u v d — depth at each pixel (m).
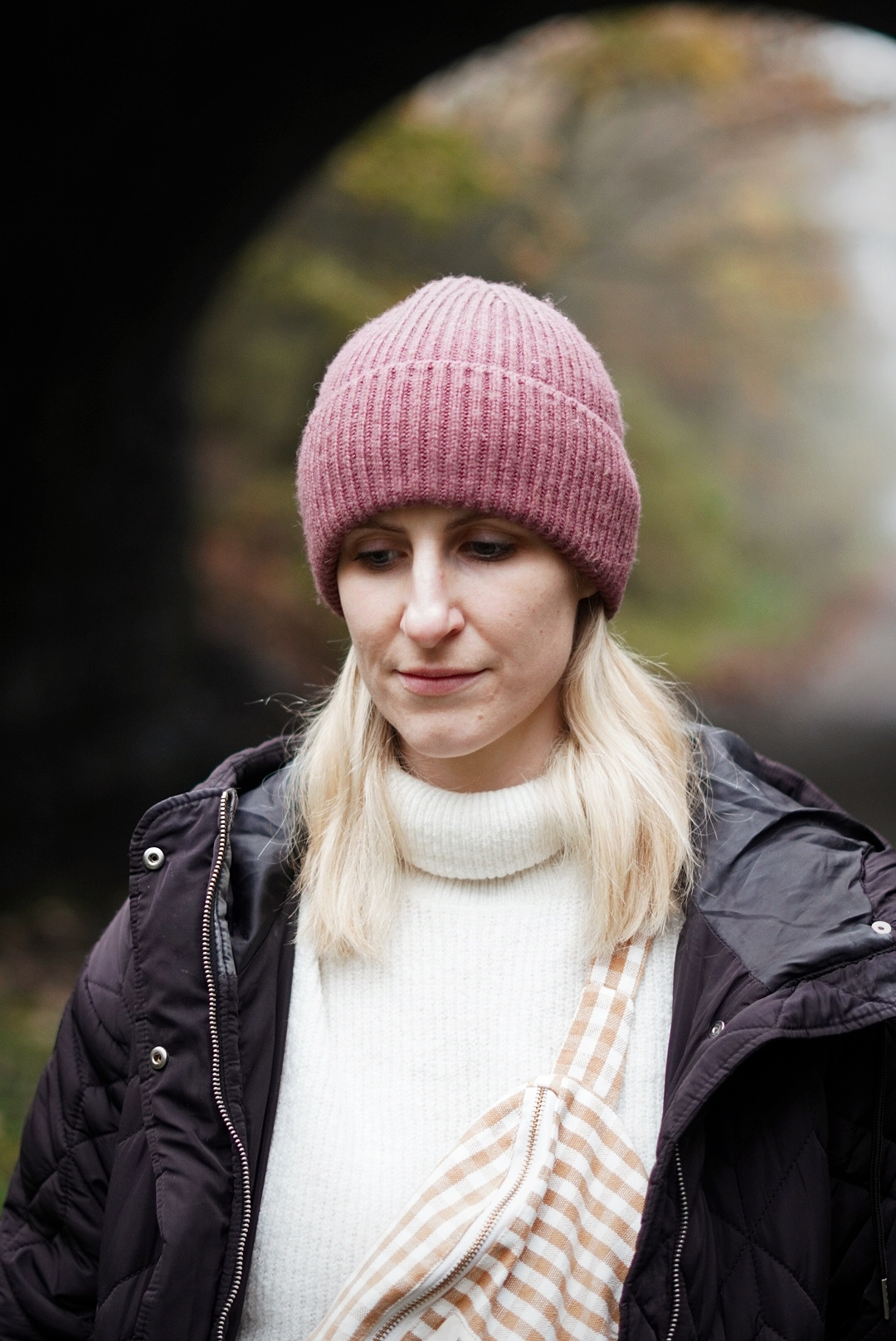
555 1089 1.14
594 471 1.19
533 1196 1.10
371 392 1.16
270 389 13.70
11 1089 3.79
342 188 13.31
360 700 1.29
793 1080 1.15
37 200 8.33
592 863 1.23
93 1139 1.26
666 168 17.73
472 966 1.24
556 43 13.98
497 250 15.45
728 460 23.52
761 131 16.84
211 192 9.86
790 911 1.18
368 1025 1.24
